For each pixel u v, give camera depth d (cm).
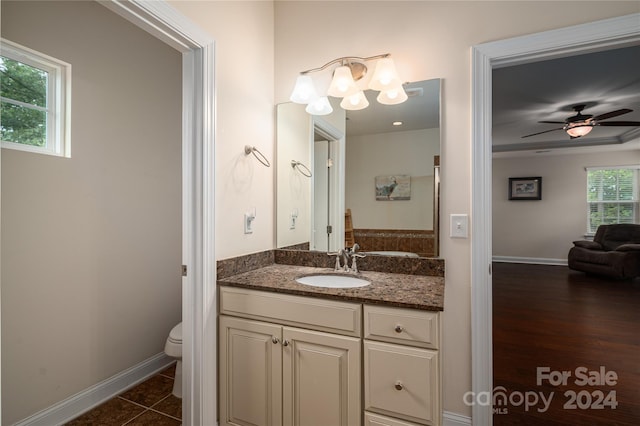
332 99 199
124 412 188
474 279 163
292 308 150
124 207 211
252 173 191
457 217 168
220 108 165
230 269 172
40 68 176
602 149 601
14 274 159
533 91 352
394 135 183
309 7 204
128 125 213
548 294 434
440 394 127
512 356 254
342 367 141
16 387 160
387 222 187
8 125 165
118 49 207
